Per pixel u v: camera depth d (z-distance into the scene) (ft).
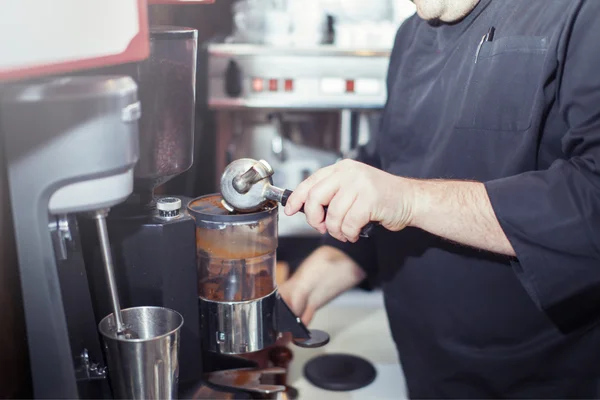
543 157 3.49
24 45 1.51
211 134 7.70
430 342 4.07
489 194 2.97
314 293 4.28
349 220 2.82
